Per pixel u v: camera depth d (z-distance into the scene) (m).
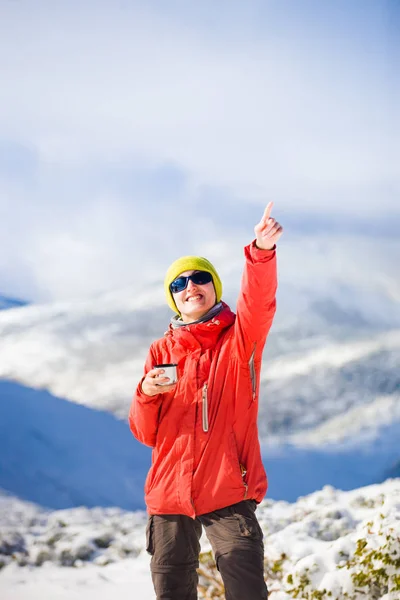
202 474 3.13
